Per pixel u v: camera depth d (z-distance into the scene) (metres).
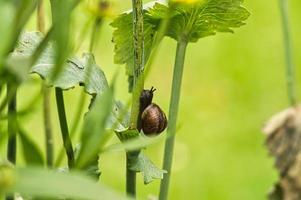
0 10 0.49
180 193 2.67
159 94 3.15
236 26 0.84
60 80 0.73
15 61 0.53
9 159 0.79
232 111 3.11
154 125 0.76
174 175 2.70
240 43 3.43
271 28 3.50
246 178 2.72
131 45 0.88
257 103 3.16
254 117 3.08
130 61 0.88
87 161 0.60
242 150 2.88
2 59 0.50
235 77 3.28
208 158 2.82
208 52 3.37
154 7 0.82
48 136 0.99
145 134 0.76
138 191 2.42
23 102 1.94
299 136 1.31
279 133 1.32
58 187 0.49
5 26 0.49
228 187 2.69
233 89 3.22
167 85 3.17
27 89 1.94
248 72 3.29
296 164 1.30
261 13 3.56
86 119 0.60
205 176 2.72
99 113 0.60
